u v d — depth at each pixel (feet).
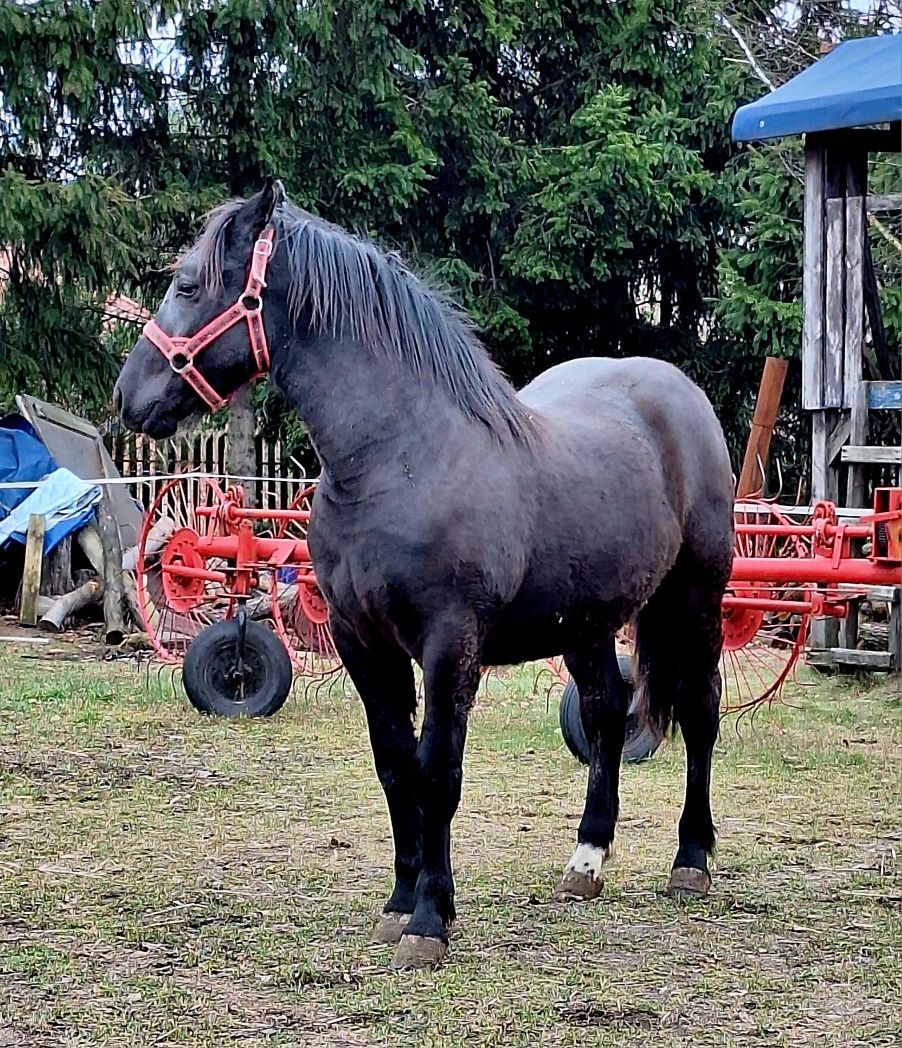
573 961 13.10
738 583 24.45
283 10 42.24
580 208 45.78
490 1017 11.68
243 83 43.09
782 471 49.62
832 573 23.44
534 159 47.52
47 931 13.85
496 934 13.83
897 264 42.65
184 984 12.43
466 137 46.03
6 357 41.93
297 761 21.89
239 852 16.80
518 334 47.65
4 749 22.29
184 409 13.07
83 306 43.60
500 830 17.97
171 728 24.22
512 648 13.78
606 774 15.56
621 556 13.99
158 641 28.99
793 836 17.78
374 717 13.35
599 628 14.28
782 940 13.78
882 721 25.73
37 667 30.45
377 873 15.94
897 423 35.73
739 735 24.21
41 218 39.24
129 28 40.42
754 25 50.42
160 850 16.85
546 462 13.55
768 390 37.29
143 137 44.11
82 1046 11.10
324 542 12.89
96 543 36.94
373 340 12.73
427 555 12.34
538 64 51.13
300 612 27.96
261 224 12.86
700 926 14.20
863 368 31.32
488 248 48.52
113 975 12.65
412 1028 11.45
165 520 35.68
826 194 30.71
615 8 48.73
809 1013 11.88
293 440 47.01
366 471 12.53
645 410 15.33
